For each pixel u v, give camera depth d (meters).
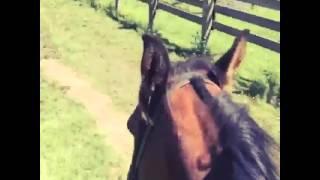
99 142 6.28
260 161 2.25
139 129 3.12
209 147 2.47
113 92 7.43
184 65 3.03
